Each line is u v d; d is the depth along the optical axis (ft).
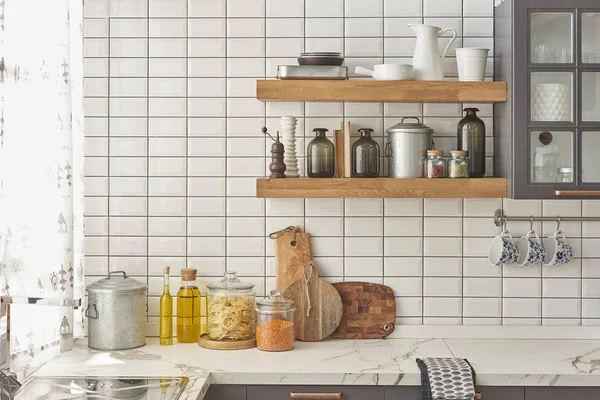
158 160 10.77
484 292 10.73
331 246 10.75
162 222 10.79
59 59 9.43
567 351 9.94
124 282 10.14
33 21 8.95
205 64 10.73
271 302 9.95
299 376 8.93
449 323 10.75
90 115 10.74
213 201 10.77
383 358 9.55
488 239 10.73
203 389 8.37
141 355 9.74
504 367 9.13
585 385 8.89
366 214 10.74
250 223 10.78
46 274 9.25
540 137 9.66
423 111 10.73
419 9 10.71
